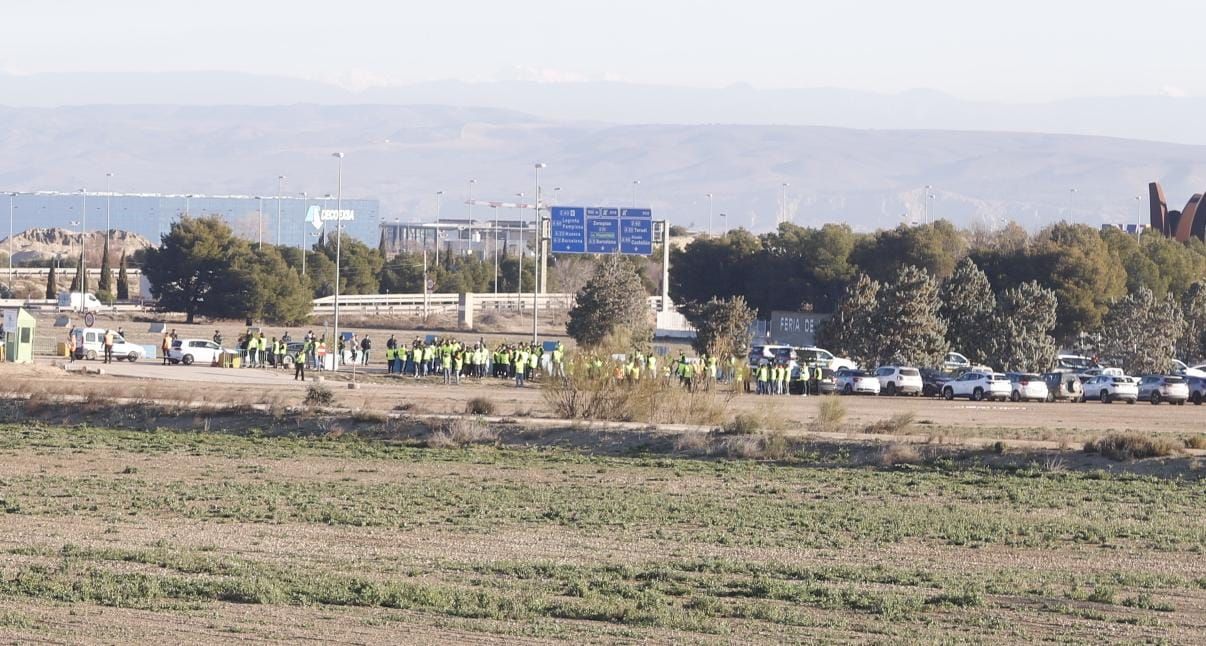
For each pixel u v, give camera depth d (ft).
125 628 251.19
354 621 262.06
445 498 457.27
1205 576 343.87
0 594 280.31
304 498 451.12
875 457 575.38
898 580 326.65
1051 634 267.39
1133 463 556.92
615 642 250.57
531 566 329.93
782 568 338.13
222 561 328.29
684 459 586.04
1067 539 398.01
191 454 577.43
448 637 250.78
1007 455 571.69
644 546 371.35
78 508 420.77
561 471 542.57
